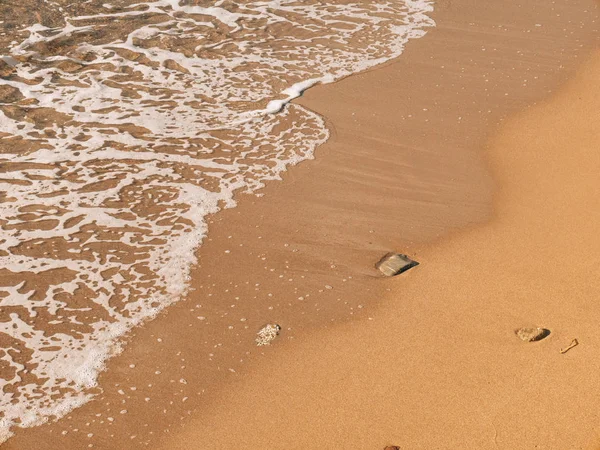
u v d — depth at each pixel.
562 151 3.12
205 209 2.84
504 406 2.23
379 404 2.25
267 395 2.29
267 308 2.51
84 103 3.39
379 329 2.44
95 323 2.46
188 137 3.20
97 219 2.79
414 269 2.62
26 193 2.89
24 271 2.61
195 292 2.55
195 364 2.36
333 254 2.68
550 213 2.82
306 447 2.17
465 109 3.38
